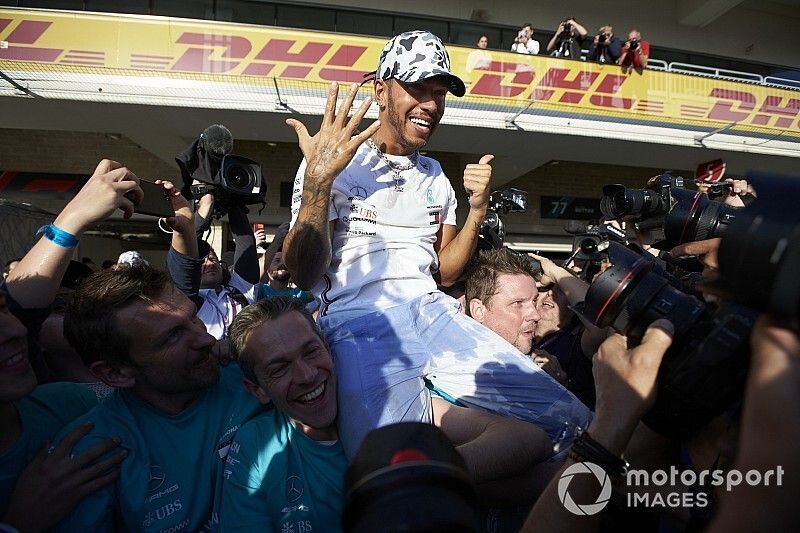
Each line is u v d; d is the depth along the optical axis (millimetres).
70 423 1447
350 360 1545
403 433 600
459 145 8461
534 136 7953
